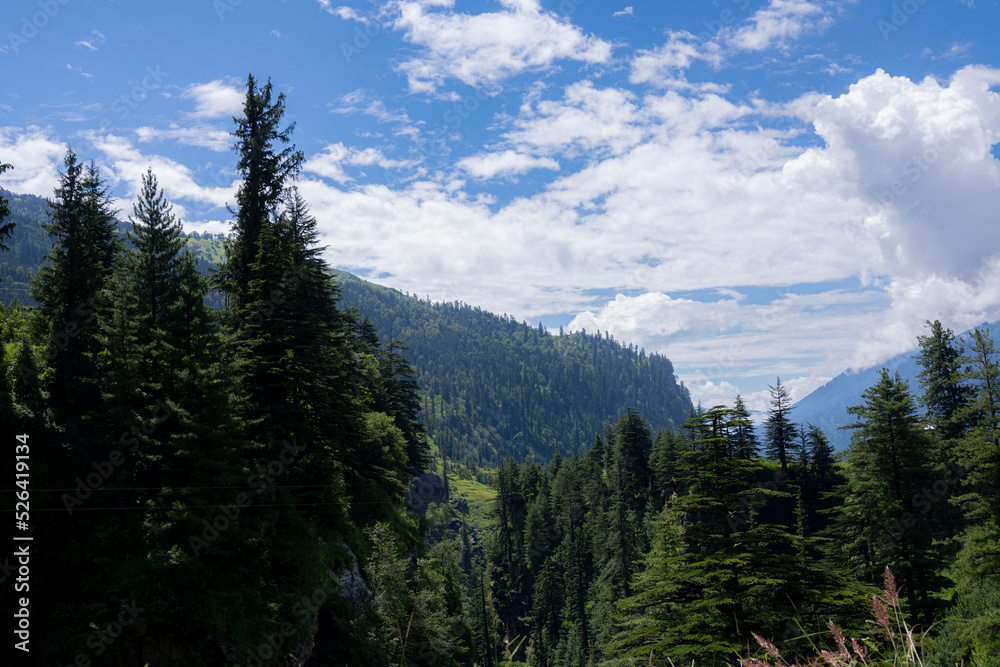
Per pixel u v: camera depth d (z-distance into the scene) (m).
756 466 22.88
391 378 61.50
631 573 63.53
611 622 54.06
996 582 25.06
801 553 37.41
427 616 33.91
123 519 23.03
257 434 29.06
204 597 22.42
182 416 24.58
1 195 24.70
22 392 23.89
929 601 29.83
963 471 37.00
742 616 18.34
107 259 39.00
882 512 33.03
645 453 92.31
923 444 33.69
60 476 22.80
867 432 34.84
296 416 30.34
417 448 63.00
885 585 3.79
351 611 31.14
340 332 40.38
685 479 23.98
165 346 25.77
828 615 15.98
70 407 25.58
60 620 20.23
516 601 88.06
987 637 17.83
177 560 21.95
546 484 119.56
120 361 25.86
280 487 28.06
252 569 24.80
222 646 22.06
